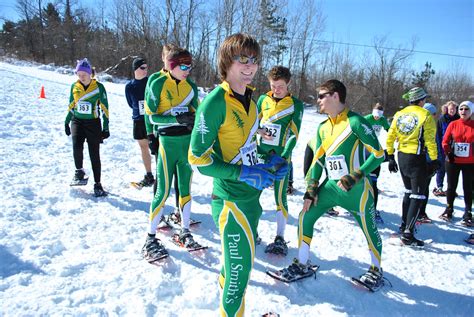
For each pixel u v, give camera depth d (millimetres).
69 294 3031
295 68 46594
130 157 7812
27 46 49531
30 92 14805
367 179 3570
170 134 3932
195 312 3039
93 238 4059
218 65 2434
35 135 8219
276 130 4430
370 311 3371
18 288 3008
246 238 2469
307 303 3395
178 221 4777
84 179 5539
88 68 5250
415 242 4875
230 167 2281
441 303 3613
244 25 40656
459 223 5945
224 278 2637
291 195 6586
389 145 5262
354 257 4367
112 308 2918
